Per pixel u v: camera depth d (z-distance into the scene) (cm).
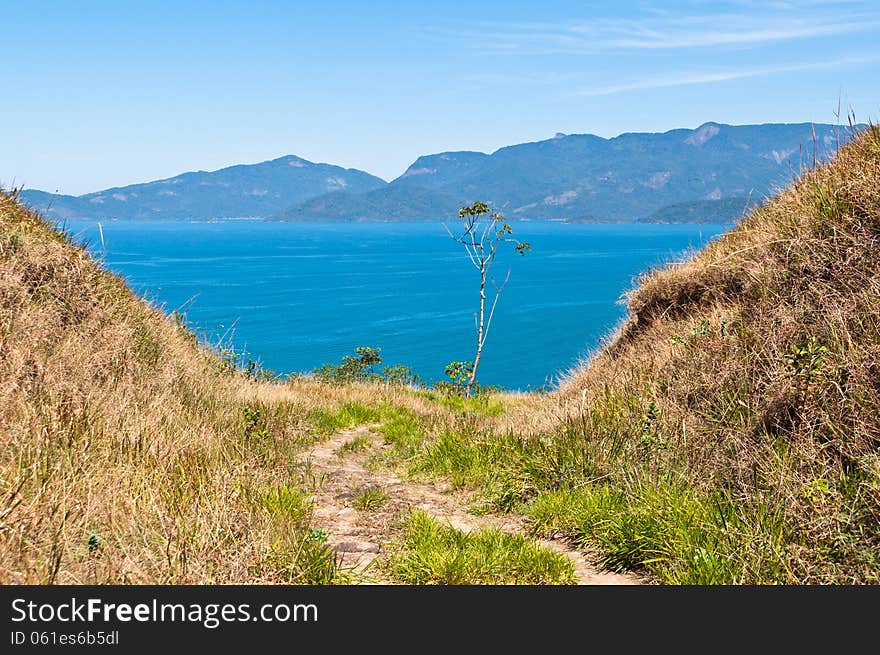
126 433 601
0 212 1005
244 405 1060
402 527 599
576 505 598
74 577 376
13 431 525
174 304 16850
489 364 10650
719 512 492
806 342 613
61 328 848
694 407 680
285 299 19312
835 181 746
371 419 1327
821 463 484
